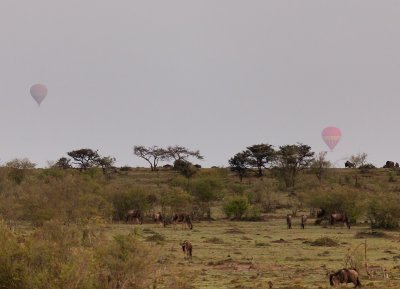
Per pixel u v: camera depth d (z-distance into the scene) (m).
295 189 135.00
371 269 49.16
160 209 108.62
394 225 88.38
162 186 138.75
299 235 78.38
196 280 43.72
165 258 54.09
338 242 69.75
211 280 44.06
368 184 131.88
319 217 96.56
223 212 108.88
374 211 88.56
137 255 32.09
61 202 78.19
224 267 50.81
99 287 29.64
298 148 148.88
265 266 51.25
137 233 34.81
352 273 40.41
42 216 74.00
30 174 129.88
